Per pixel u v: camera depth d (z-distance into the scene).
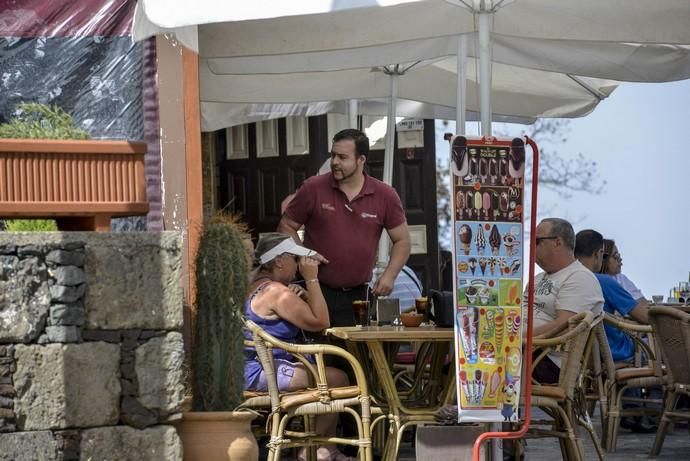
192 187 11.77
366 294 13.23
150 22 10.99
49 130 10.09
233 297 9.85
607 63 14.37
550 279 12.34
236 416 9.46
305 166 20.83
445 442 9.90
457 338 10.23
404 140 20.69
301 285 13.01
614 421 14.05
